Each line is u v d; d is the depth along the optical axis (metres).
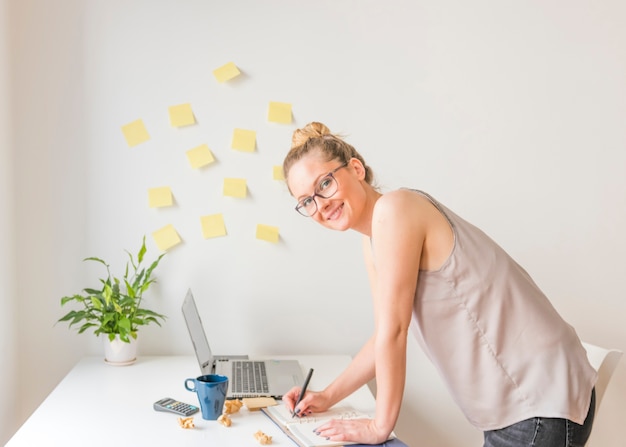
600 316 2.35
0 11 2.09
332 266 2.30
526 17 2.30
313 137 1.50
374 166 2.29
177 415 1.62
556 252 2.33
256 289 2.29
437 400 2.35
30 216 2.22
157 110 2.24
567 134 2.32
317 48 2.26
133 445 1.42
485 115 2.30
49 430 1.50
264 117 2.26
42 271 2.23
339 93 2.27
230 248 2.27
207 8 2.23
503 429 1.41
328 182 1.46
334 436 1.42
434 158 2.30
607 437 2.36
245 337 2.29
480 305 1.38
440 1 2.28
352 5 2.26
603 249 2.34
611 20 2.31
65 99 2.21
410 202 1.38
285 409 1.63
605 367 1.68
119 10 2.21
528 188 2.32
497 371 1.39
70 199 2.23
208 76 2.24
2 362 2.09
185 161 2.25
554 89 2.31
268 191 2.28
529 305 1.39
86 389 1.83
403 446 1.41
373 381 2.29
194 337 1.84
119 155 2.23
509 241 2.33
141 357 2.22
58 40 2.20
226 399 1.73
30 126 2.21
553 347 1.37
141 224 2.25
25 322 2.23
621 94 2.32
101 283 2.24
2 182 2.11
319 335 2.31
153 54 2.23
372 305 2.31
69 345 2.24
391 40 2.28
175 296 2.27
